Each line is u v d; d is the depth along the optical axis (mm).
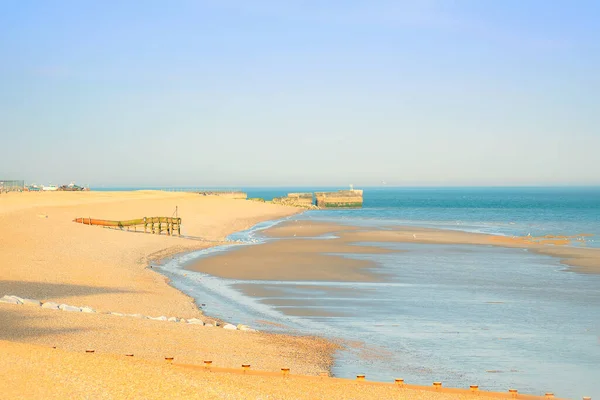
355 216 130250
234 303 31281
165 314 26484
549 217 125688
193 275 40969
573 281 38812
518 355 21922
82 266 38656
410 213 146625
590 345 23297
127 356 15891
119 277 36312
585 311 29531
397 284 37594
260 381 14984
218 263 47281
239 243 63531
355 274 41781
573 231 83438
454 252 55688
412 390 15703
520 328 26031
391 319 27703
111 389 12438
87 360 14406
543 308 30250
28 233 50188
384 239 69125
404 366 20328
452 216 130875
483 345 23219
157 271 42031
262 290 35281
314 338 23703
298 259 50031
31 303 24578
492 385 18531
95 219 68125
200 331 22656
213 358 18609
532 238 70625
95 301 27719
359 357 21219
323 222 104250
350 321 27250
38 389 12125
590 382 18953
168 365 15352
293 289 35688
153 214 84812
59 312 23062
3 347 14953
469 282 38375
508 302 31781
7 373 12875
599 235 75750
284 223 101062
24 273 33500
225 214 105000
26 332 19328
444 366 20469
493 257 51812
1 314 21625
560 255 53406
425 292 34719
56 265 37688
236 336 22625
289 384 15055
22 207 72938
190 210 99500
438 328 25984
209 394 12820
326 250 57125
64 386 12383
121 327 21625
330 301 31969
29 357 14141
